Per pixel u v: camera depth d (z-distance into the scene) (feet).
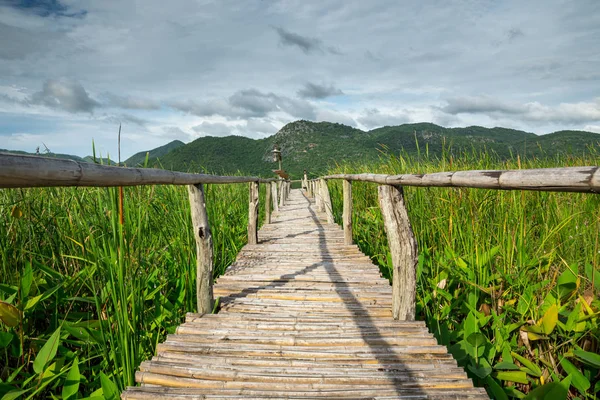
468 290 9.70
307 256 14.32
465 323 7.96
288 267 12.64
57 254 9.02
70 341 7.02
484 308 9.40
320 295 9.93
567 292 7.91
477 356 7.36
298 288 10.50
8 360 6.93
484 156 14.44
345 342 7.32
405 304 8.30
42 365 5.85
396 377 6.16
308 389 5.94
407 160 16.85
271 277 11.46
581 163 13.43
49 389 6.56
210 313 8.82
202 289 8.75
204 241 8.73
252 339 7.42
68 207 9.63
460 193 12.16
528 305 8.21
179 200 13.85
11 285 7.28
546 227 10.63
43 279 7.89
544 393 5.74
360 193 22.18
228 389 5.91
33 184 3.26
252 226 16.63
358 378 6.15
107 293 7.64
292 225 22.85
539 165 13.93
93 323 7.42
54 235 9.12
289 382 6.11
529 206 11.95
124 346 6.32
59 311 8.30
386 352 6.95
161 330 8.77
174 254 11.17
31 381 6.22
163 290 9.88
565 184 3.24
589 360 6.40
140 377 6.21
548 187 3.46
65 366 6.65
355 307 9.14
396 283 8.35
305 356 6.88
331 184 32.37
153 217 12.17
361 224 18.84
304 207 35.14
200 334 7.68
